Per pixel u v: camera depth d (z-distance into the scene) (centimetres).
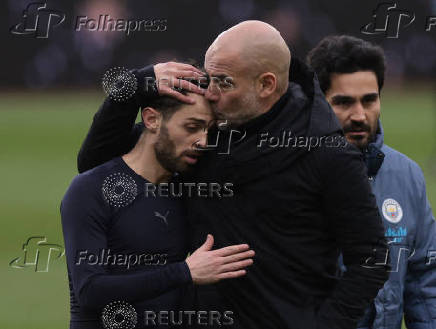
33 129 8450
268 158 1183
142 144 1253
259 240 1204
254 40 1175
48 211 4522
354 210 1177
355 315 1194
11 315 2666
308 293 1209
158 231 1245
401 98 10525
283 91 1205
